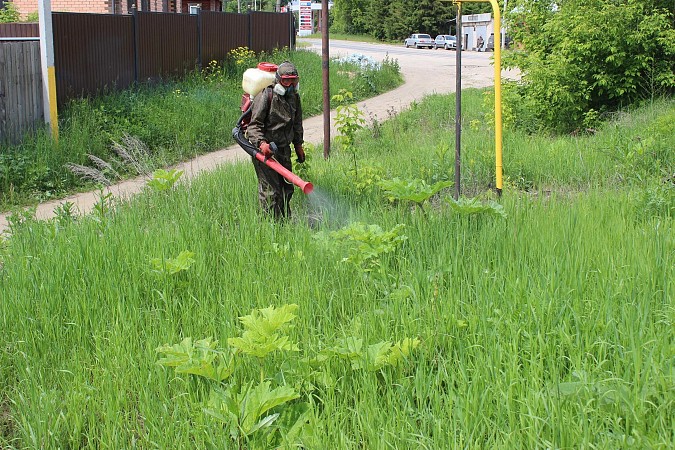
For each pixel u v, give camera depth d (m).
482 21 55.19
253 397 3.53
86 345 4.66
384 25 78.19
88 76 16.70
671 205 6.77
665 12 14.33
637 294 4.38
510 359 3.72
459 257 5.27
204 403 3.76
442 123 15.68
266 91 7.21
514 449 3.06
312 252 5.71
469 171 9.16
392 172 9.42
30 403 3.98
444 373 3.82
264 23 27.92
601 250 5.20
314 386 3.88
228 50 25.12
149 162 12.82
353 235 5.47
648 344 3.72
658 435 3.06
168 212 7.65
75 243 6.16
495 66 7.16
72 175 12.38
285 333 4.23
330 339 4.29
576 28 13.51
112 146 13.48
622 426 3.27
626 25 13.80
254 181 8.71
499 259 5.15
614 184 8.48
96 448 3.68
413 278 4.92
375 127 14.02
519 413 3.30
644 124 12.00
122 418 3.81
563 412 3.25
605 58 13.74
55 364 4.45
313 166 9.65
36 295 5.28
